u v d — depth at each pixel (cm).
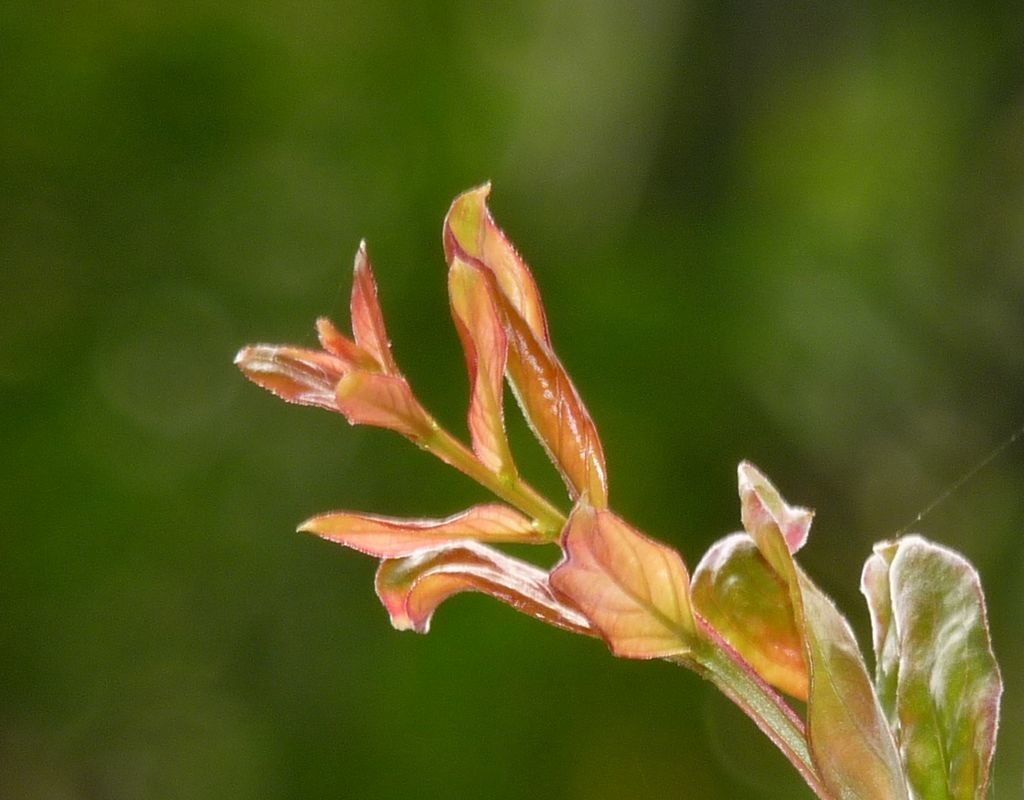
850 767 35
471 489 96
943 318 103
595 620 35
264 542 99
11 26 104
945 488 99
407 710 90
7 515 97
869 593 37
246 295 105
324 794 91
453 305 36
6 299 102
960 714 36
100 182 105
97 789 99
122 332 104
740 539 37
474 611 91
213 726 97
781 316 100
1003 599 94
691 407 96
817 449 98
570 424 36
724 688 36
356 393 36
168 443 101
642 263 103
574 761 88
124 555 98
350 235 106
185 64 106
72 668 98
